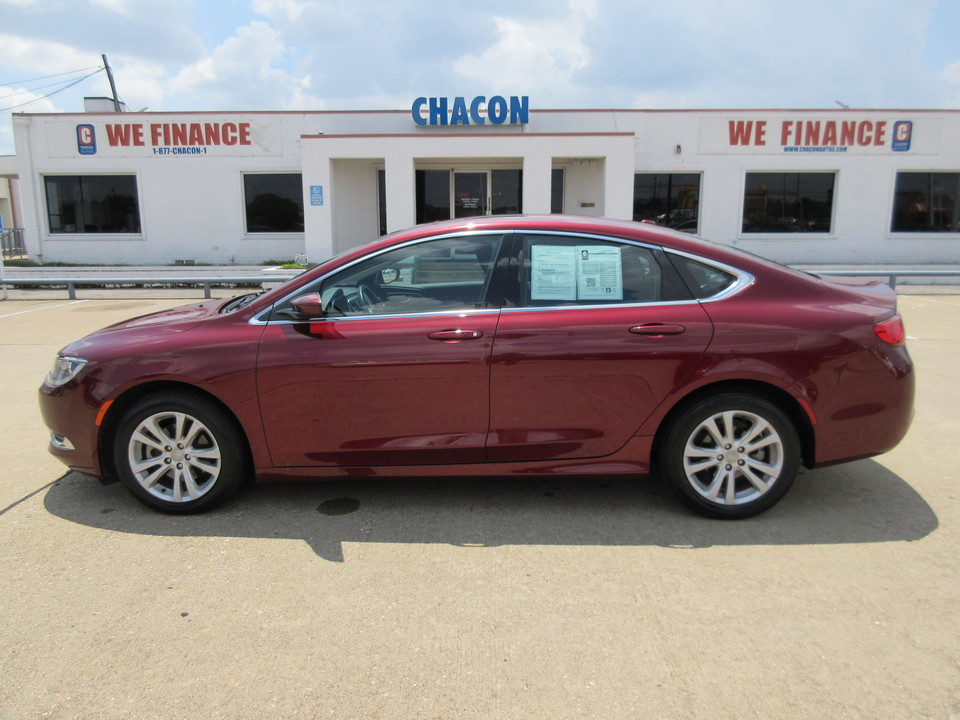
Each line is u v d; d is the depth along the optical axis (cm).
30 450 468
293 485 410
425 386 347
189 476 362
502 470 358
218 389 347
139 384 353
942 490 392
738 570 306
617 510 372
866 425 346
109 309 1215
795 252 1691
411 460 357
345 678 236
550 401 347
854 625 263
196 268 1636
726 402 343
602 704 222
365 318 352
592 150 1502
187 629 264
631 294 351
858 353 340
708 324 341
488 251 359
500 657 247
